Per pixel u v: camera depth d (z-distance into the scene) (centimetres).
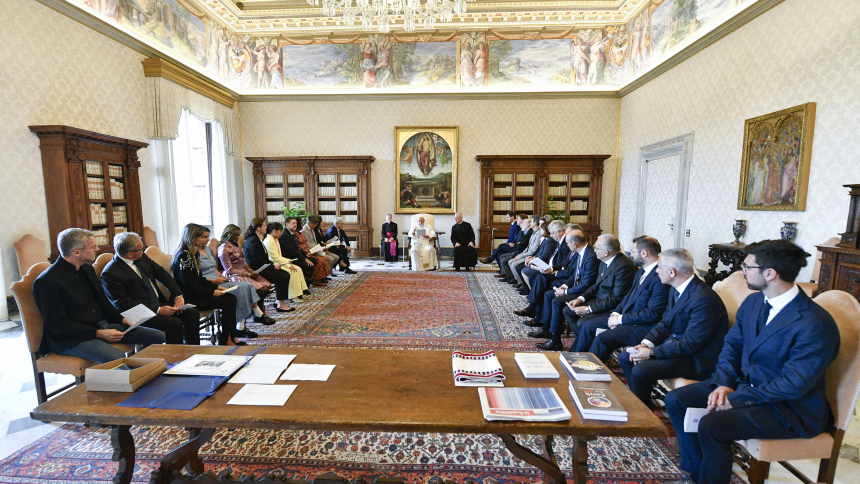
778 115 526
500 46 1031
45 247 559
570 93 1032
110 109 672
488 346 427
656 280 312
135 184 689
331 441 261
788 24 518
